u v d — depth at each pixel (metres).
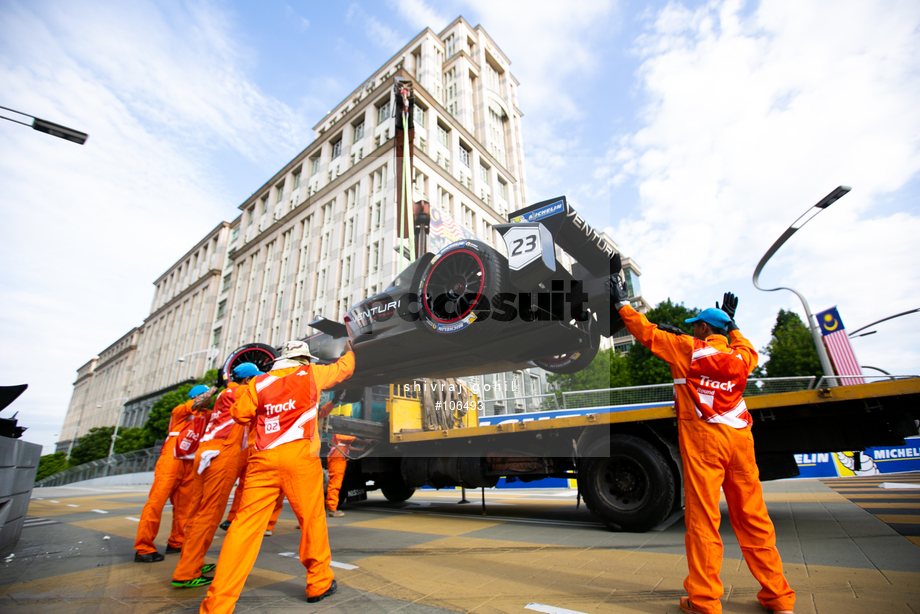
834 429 3.68
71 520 6.15
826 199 9.67
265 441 2.37
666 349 2.38
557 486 10.58
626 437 4.12
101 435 44.88
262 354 3.94
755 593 2.34
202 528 2.84
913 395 3.15
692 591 2.01
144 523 3.54
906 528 3.69
